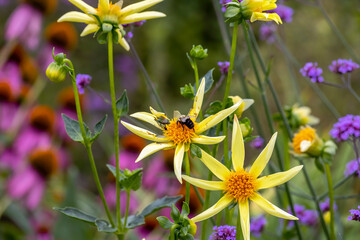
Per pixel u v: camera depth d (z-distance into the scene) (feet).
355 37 8.75
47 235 5.28
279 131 4.79
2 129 5.85
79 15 2.89
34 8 6.52
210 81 3.01
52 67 2.85
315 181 4.83
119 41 3.00
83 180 8.44
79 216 2.99
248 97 3.80
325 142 3.32
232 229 2.87
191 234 2.77
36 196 5.46
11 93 5.94
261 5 2.82
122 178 3.01
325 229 3.38
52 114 5.99
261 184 2.80
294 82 4.58
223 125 2.94
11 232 5.21
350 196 3.45
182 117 2.83
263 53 7.77
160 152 5.18
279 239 3.83
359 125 3.27
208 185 2.81
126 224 3.03
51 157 5.54
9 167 5.70
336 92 8.19
